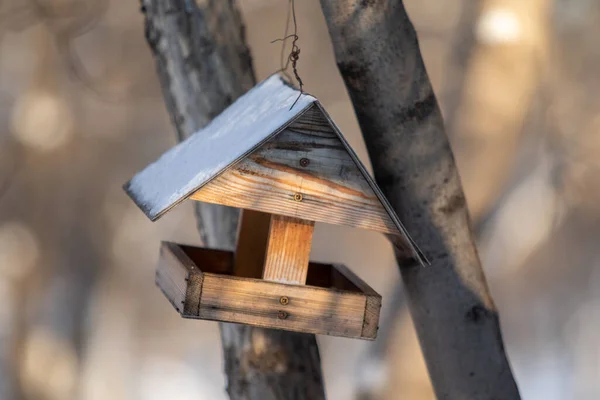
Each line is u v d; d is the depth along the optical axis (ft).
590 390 115.75
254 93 16.42
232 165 13.71
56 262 99.91
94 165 102.01
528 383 116.06
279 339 17.90
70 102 94.68
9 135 91.76
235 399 18.28
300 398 17.84
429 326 15.79
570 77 73.41
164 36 19.27
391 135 15.11
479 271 15.80
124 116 103.50
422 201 15.30
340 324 14.71
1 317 94.38
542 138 67.56
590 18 73.56
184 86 19.07
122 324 114.01
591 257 107.96
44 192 95.20
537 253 107.34
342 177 13.99
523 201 84.79
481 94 28.19
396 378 27.09
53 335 98.73
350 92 15.23
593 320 116.16
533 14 28.58
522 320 117.08
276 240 14.71
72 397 97.71
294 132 13.88
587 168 75.00
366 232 110.01
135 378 118.21
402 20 14.83
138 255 117.08
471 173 28.32
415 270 15.66
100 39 98.78
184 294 14.46
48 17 46.11
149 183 15.89
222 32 19.15
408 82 14.90
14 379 92.99
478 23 28.48
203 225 19.33
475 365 15.69
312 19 96.43
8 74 97.96
